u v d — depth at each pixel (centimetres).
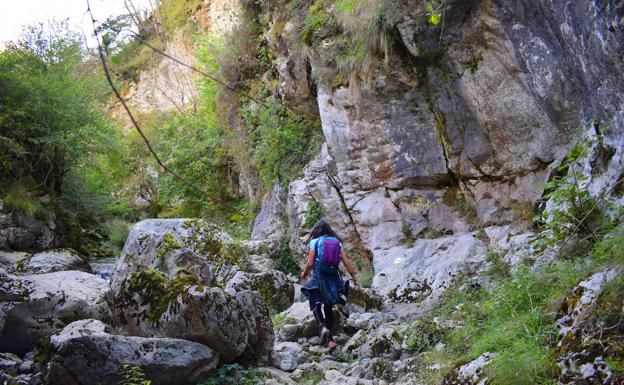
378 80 912
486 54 774
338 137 992
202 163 1853
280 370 544
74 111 1678
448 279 770
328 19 1021
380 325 673
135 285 531
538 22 689
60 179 1811
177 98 2877
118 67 2966
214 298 503
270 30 1333
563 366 342
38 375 478
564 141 718
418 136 911
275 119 1282
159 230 824
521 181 782
